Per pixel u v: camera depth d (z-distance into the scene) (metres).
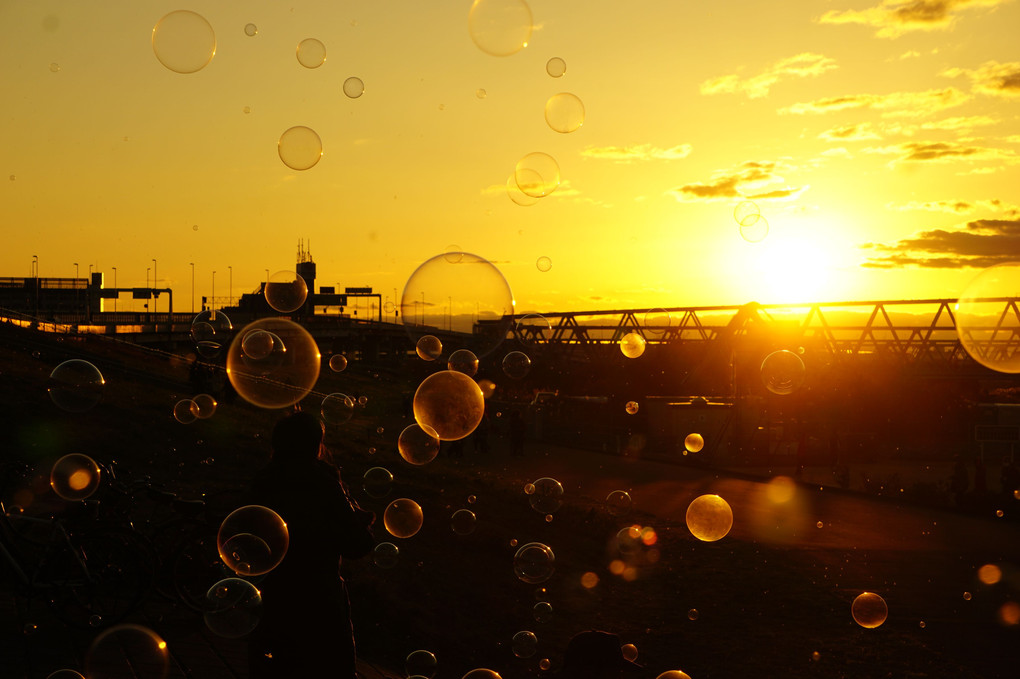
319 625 3.62
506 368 13.83
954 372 45.88
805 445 25.27
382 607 7.84
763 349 31.47
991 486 21.48
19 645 5.06
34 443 14.30
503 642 7.78
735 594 10.20
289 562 3.64
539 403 35.69
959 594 10.53
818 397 29.61
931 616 9.52
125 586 5.77
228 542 3.66
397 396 47.31
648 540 13.05
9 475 6.17
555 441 30.53
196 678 4.73
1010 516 16.58
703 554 12.39
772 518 15.84
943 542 13.90
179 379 31.31
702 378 35.59
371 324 88.31
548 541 12.23
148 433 16.80
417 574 9.30
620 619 9.00
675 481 21.03
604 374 44.75
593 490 19.09
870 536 14.33
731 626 8.95
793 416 28.11
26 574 5.63
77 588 5.66
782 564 11.97
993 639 8.71
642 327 51.59
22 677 4.52
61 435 15.13
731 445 26.69
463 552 10.83
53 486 6.18
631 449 27.89
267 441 18.59
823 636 8.73
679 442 27.45
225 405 23.78
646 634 8.56
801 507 17.34
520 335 50.25
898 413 31.08
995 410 32.38
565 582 10.18
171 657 5.07
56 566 5.65
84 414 17.08
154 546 5.91
